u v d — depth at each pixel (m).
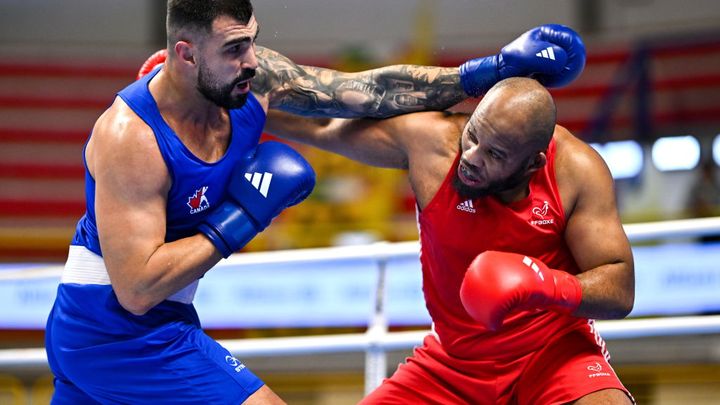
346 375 7.38
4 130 9.32
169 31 2.84
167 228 3.01
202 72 2.82
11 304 7.45
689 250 6.62
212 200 3.02
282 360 7.49
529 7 9.79
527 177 2.96
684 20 9.47
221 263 4.40
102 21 10.12
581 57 3.09
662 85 8.91
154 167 2.86
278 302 7.26
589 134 8.77
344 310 7.18
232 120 3.05
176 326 3.06
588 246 2.98
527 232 3.02
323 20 10.03
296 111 3.26
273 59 3.23
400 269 6.98
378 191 8.40
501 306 2.76
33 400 7.35
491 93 2.86
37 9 10.09
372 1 9.99
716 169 8.19
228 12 2.77
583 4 9.66
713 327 4.06
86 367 3.07
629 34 9.53
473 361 3.19
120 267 2.85
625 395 2.98
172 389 3.02
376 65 9.55
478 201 3.01
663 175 8.33
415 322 6.94
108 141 2.86
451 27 9.86
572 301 2.85
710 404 6.85
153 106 2.90
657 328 4.10
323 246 8.18
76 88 9.62
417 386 3.28
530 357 3.13
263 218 2.98
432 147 3.12
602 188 2.99
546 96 2.84
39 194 9.07
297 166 3.06
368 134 3.27
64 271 3.14
